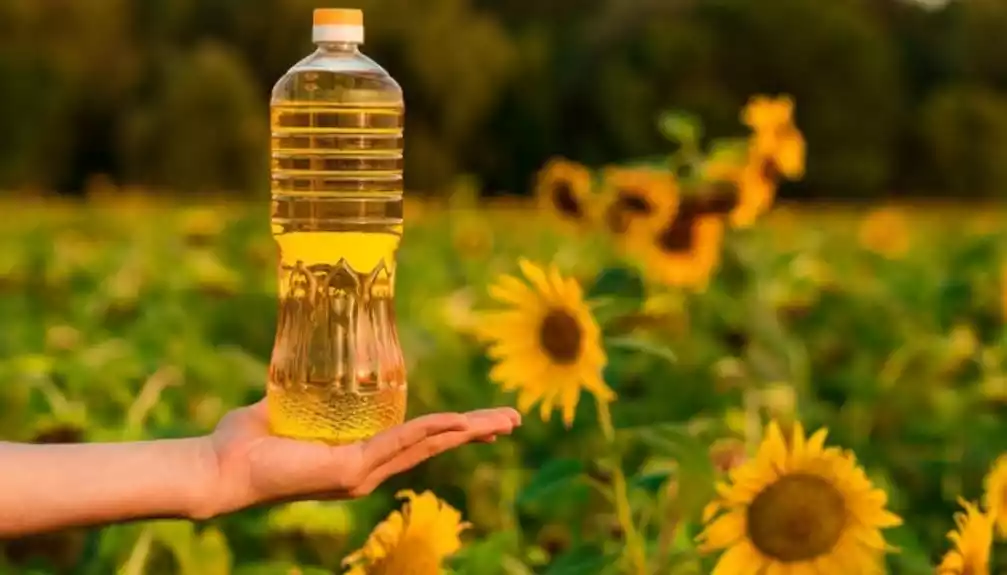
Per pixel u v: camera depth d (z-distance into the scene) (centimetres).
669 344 308
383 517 237
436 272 549
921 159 2291
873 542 161
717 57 2230
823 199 2288
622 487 183
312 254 147
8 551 219
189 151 2019
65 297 520
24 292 528
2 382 275
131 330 389
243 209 826
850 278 516
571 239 610
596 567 176
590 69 2184
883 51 2303
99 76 2066
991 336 383
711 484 182
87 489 129
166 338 355
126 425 254
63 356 338
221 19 2127
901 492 253
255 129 2033
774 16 2255
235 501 132
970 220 1095
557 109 2172
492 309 445
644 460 233
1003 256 474
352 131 152
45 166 2050
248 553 220
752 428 261
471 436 133
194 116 2020
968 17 2322
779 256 409
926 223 971
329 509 222
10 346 378
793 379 320
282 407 143
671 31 2189
